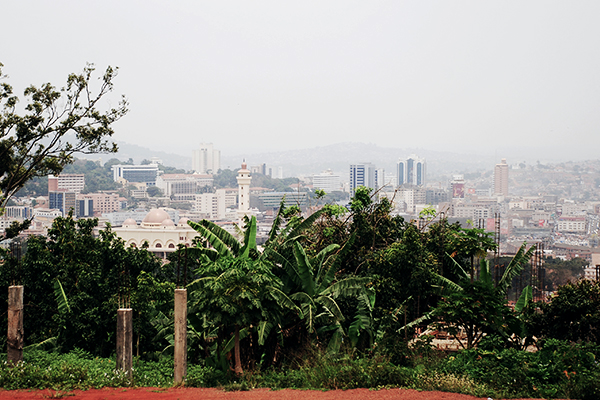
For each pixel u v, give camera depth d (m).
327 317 23.64
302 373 18.86
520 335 24.30
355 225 32.28
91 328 25.31
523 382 17.19
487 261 26.83
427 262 28.17
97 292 26.75
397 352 21.80
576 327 23.23
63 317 25.61
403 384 17.27
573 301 23.42
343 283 23.64
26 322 27.25
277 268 24.00
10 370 18.00
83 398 15.95
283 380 18.59
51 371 18.33
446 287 27.28
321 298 23.06
